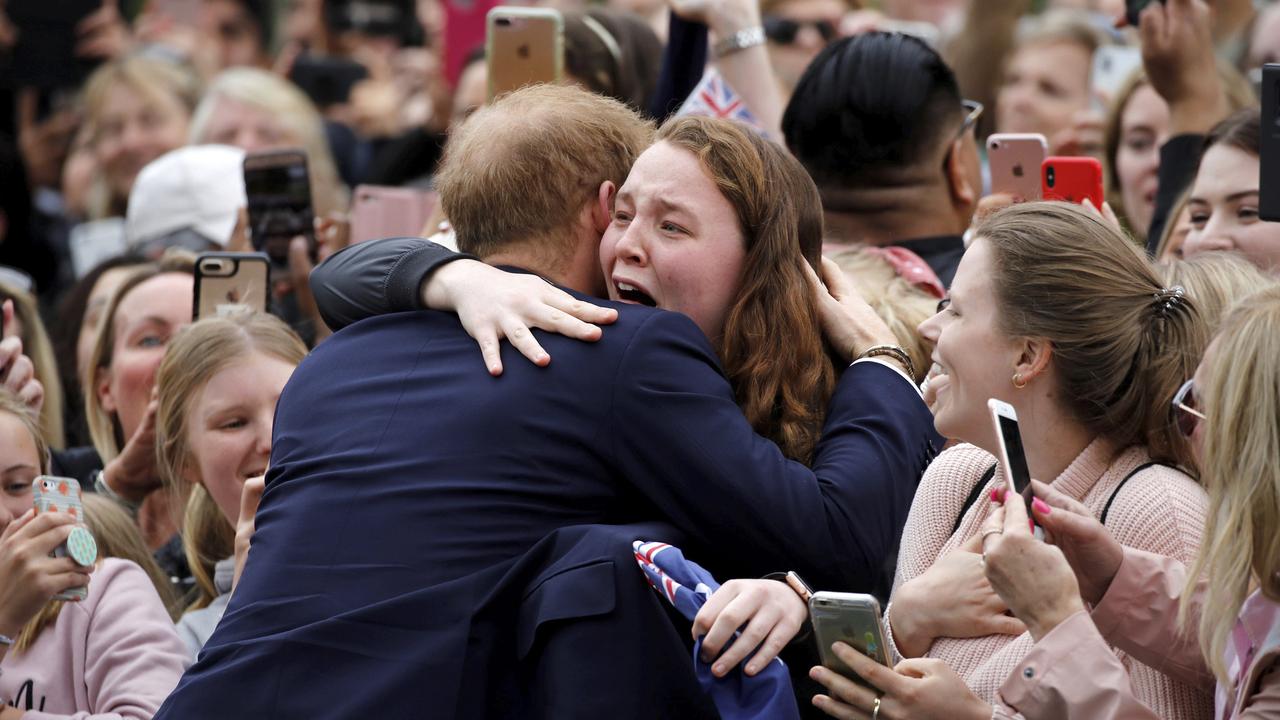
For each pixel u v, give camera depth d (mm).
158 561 15445
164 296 16688
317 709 9477
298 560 9969
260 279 15117
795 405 10734
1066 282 9984
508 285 10500
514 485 9945
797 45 23969
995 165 14289
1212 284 11234
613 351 10109
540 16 16141
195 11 35156
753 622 9445
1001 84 22969
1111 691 8727
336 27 33406
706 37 17281
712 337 10906
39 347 17500
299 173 17094
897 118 14578
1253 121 14125
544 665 9547
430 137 26875
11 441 12906
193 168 20359
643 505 10250
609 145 11156
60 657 12656
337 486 10109
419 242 11219
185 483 14219
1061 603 8945
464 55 27000
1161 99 18047
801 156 14977
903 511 10352
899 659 10305
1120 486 10047
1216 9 23750
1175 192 16344
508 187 11008
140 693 12141
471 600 9719
